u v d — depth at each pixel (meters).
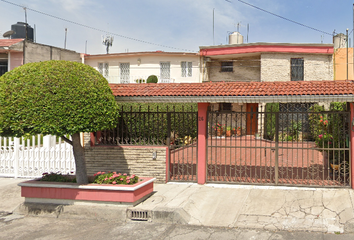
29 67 6.68
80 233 5.92
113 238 5.63
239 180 8.76
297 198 7.03
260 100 7.61
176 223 6.31
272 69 20.42
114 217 6.62
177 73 22.78
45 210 6.99
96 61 24.31
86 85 6.64
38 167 10.19
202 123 8.55
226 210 6.63
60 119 6.31
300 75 20.33
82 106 6.51
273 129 16.27
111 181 7.17
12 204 7.74
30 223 6.55
